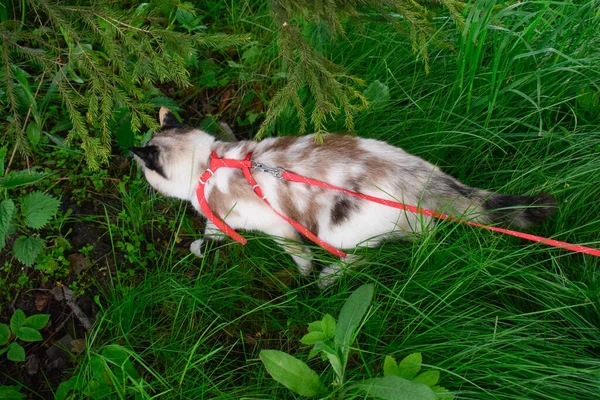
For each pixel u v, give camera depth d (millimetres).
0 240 1103
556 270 1176
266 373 1105
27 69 1358
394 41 1364
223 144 1183
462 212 1125
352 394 1017
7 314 1179
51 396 1124
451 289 1112
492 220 1134
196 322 1170
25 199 1174
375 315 1126
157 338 1159
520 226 1139
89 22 1083
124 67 1084
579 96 1294
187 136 1174
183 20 1419
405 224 1138
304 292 1225
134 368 1092
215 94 1461
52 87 1253
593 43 1313
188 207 1324
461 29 1197
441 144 1277
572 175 1201
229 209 1160
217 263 1244
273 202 1136
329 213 1128
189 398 1070
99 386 1060
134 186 1298
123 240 1262
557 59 1260
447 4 1164
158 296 1180
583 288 1143
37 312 1188
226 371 1143
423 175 1127
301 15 1116
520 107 1302
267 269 1239
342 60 1391
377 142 1169
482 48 1311
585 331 1107
